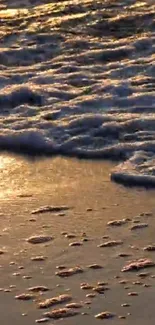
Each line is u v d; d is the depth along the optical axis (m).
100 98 12.65
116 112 12.18
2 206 9.12
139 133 11.30
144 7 18.08
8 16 18.36
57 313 6.95
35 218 8.79
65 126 11.61
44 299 7.17
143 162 10.23
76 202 9.21
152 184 9.66
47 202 9.21
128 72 14.06
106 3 18.59
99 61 14.91
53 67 14.61
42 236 8.37
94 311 6.97
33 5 19.33
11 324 6.80
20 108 12.58
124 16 17.45
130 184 9.70
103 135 11.33
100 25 17.06
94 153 10.79
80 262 7.82
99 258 7.89
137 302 7.10
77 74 13.98
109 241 8.24
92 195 9.41
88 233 8.43
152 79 13.56
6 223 8.68
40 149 11.05
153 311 6.96
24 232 8.46
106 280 7.48
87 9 18.31
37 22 17.64
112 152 10.77
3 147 11.16
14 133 11.35
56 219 8.77
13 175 10.15
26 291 7.30
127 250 8.05
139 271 7.63
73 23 17.34
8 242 8.24
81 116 11.94
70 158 10.74
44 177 10.06
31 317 6.90
